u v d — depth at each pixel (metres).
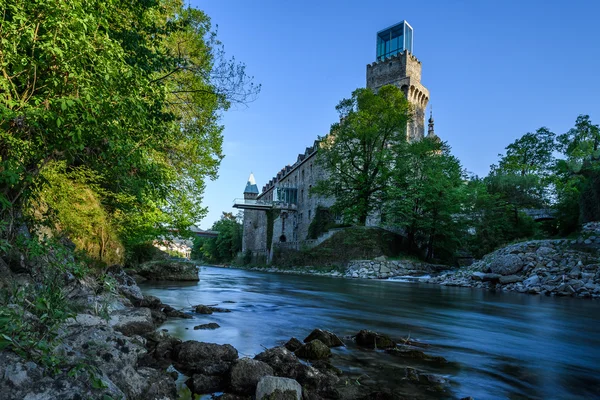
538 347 6.96
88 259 10.43
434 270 38.62
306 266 48.78
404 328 8.51
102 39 4.88
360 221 43.25
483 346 6.91
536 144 59.75
